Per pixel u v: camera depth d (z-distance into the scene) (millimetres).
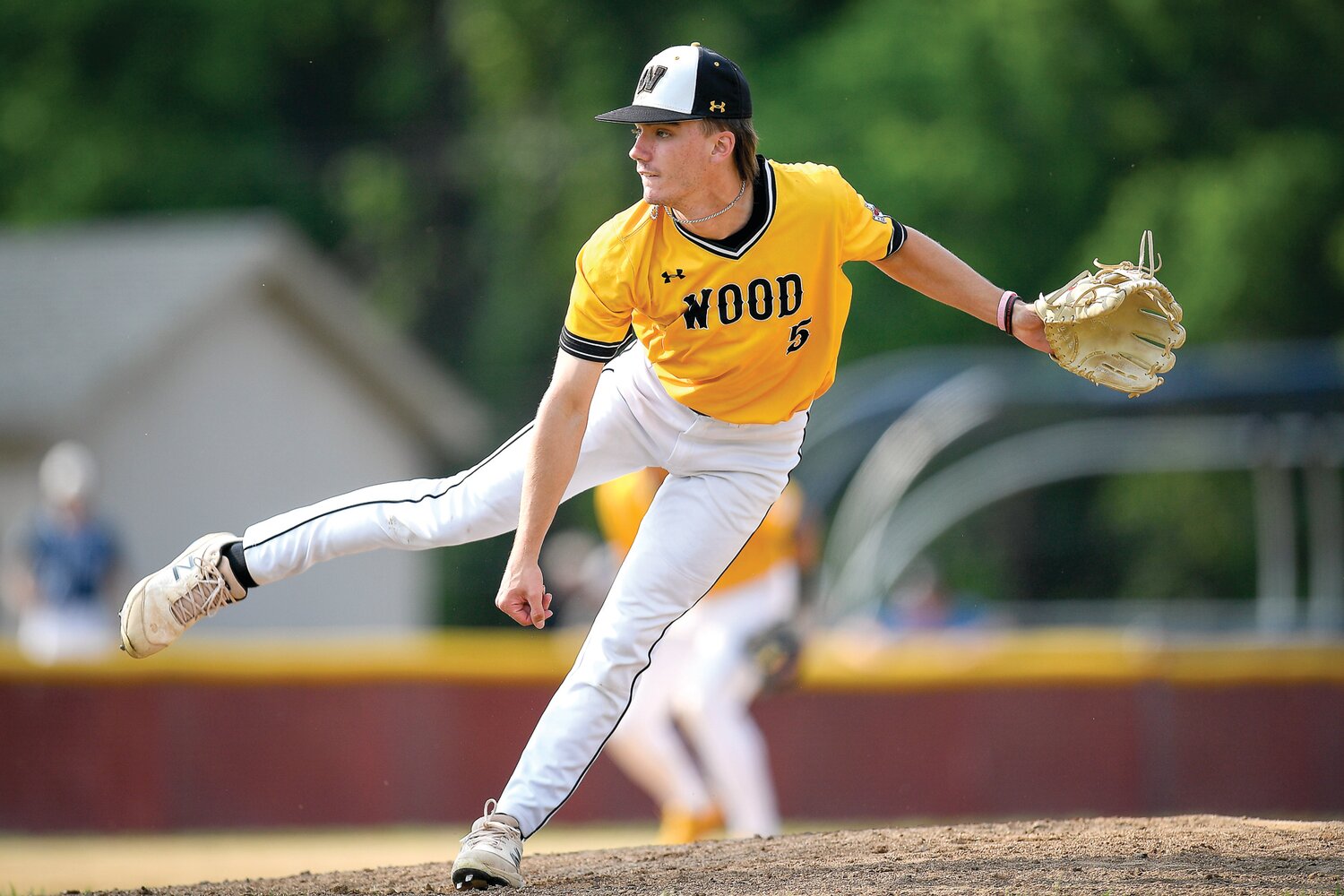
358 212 93688
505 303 90812
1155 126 83188
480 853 15039
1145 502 86562
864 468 63062
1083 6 83688
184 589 16297
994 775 45438
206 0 94000
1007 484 69750
